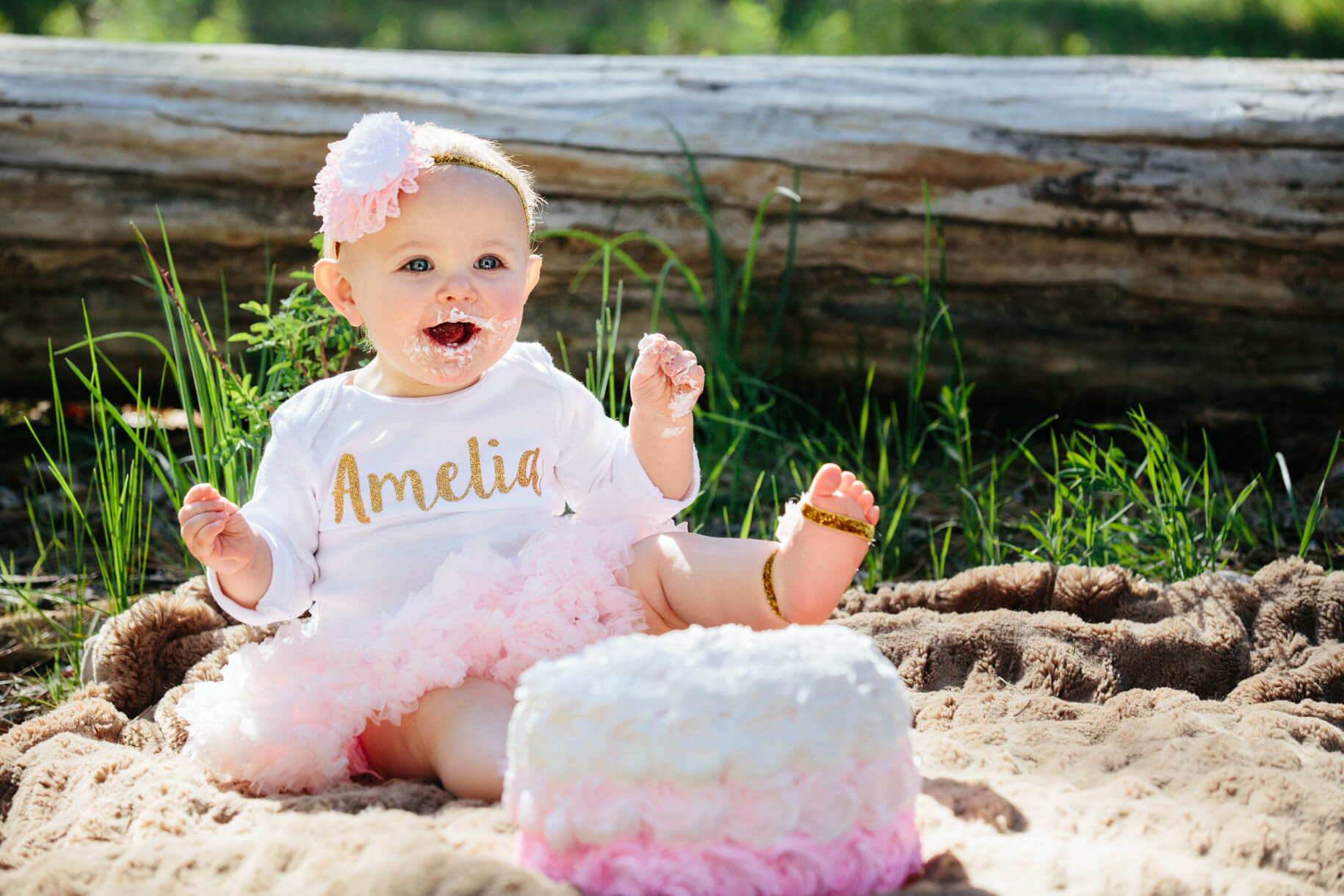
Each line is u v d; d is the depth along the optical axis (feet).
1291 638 8.20
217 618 8.77
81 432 13.61
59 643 9.23
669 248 12.75
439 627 6.22
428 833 5.31
